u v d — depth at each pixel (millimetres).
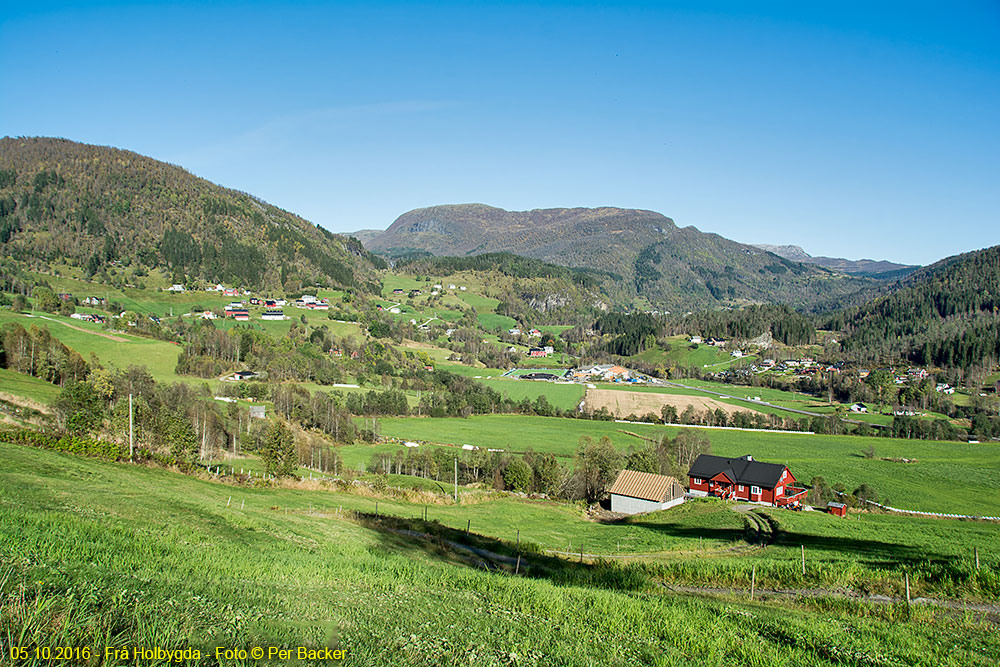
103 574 10484
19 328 98250
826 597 22719
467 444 110312
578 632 13336
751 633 14891
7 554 10867
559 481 80812
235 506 35250
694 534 46844
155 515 23750
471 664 9984
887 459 106375
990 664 14047
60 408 62906
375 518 42531
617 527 52844
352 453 98062
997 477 94938
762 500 77438
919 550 36344
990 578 23625
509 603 16000
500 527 49188
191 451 61438
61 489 24672
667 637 14008
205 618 9227
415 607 13898
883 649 14500
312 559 20344
